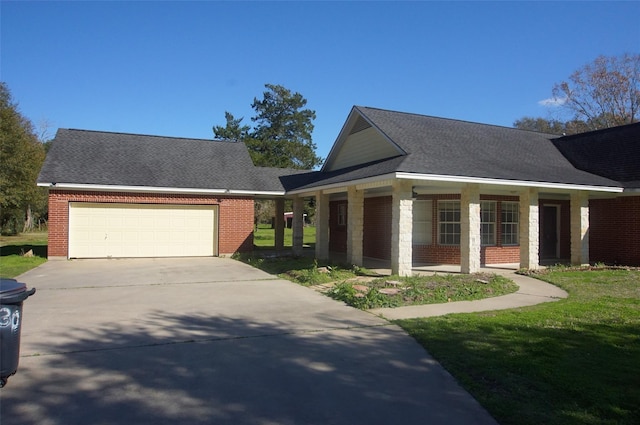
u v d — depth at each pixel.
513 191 15.27
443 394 4.46
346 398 4.36
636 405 4.13
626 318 7.54
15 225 38.09
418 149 13.48
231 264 15.87
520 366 5.12
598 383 4.63
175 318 7.56
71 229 17.09
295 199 19.86
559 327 6.90
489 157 14.79
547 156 17.52
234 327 6.98
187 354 5.62
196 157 20.70
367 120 15.56
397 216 12.08
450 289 9.93
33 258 16.72
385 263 16.22
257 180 19.97
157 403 4.20
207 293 9.99
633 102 37.84
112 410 4.04
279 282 11.65
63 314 7.76
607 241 16.66
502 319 7.39
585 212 15.34
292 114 53.78
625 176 15.54
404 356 5.58
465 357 5.44
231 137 52.41
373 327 6.98
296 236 19.88
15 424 3.76
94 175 17.16
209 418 3.91
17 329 4.50
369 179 12.20
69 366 5.13
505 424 3.83
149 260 17.02
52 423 3.79
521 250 14.30
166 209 18.34
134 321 7.30
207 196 18.77
